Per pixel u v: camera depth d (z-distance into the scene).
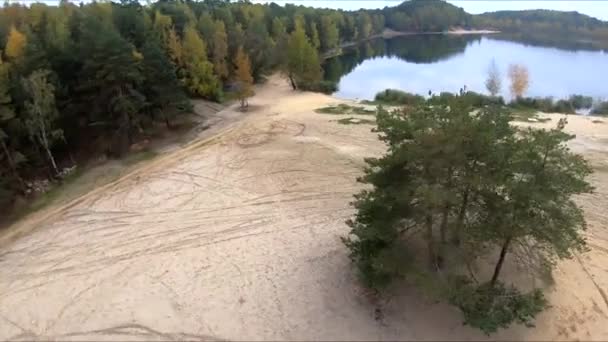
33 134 34.59
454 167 17.23
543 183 16.50
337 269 22.33
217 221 27.67
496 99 55.16
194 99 55.03
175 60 55.66
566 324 18.36
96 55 37.47
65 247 25.80
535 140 16.80
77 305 21.02
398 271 18.03
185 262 23.78
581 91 64.62
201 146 40.47
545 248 19.16
